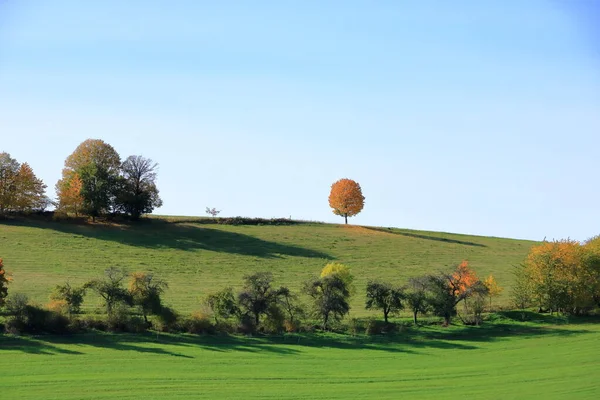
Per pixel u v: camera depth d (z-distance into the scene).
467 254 159.12
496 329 101.75
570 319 108.81
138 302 91.81
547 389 72.50
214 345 86.88
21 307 85.69
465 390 72.06
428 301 103.50
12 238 140.88
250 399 66.19
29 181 156.75
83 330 87.81
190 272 130.00
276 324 94.38
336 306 97.50
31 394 64.31
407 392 71.00
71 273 121.44
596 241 120.88
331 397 68.25
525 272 115.00
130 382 69.69
